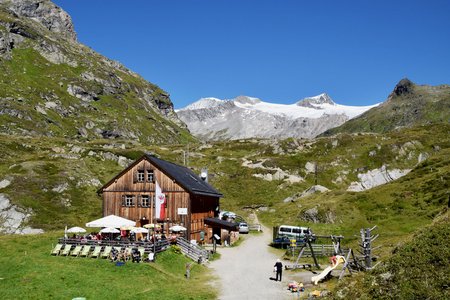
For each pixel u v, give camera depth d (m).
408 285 22.08
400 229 52.62
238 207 102.25
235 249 57.69
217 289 33.59
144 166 59.06
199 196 61.38
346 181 124.31
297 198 101.38
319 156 140.62
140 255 40.16
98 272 35.41
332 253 48.38
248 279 37.62
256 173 124.62
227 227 62.06
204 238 61.97
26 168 91.75
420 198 61.12
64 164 100.62
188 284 35.06
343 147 145.75
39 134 183.50
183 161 135.25
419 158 130.00
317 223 65.06
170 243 46.66
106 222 45.00
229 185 117.25
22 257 39.06
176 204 57.25
